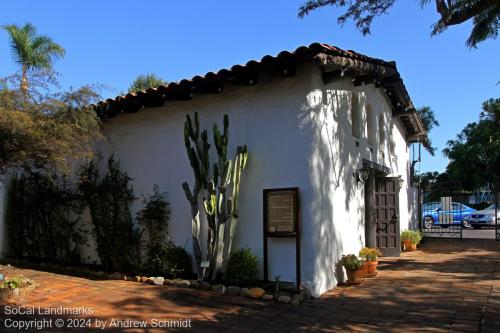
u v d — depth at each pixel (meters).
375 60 8.58
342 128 8.82
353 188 9.30
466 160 26.81
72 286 7.75
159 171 9.27
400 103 13.02
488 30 8.19
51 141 7.39
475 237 18.23
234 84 8.12
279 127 7.89
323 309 6.59
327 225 7.86
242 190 8.17
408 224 15.77
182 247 8.77
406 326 5.77
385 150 12.30
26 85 7.56
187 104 8.98
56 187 10.38
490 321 5.88
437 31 7.28
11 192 11.30
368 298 7.18
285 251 7.67
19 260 10.78
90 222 10.12
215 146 8.45
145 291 7.45
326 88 8.10
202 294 7.28
